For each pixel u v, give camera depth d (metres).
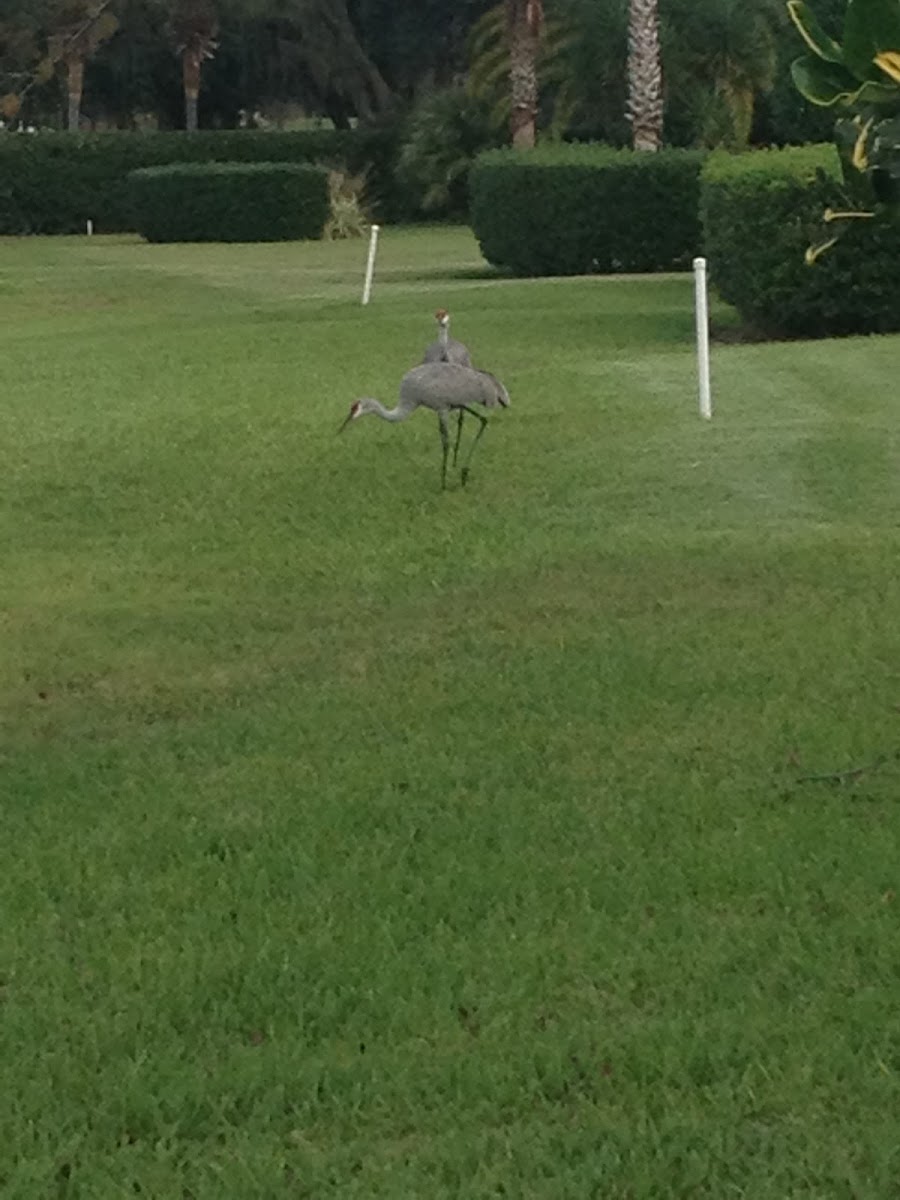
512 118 51.81
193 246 51.94
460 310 30.38
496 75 58.03
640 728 9.15
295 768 8.77
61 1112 5.56
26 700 10.27
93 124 76.81
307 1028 6.08
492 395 15.38
